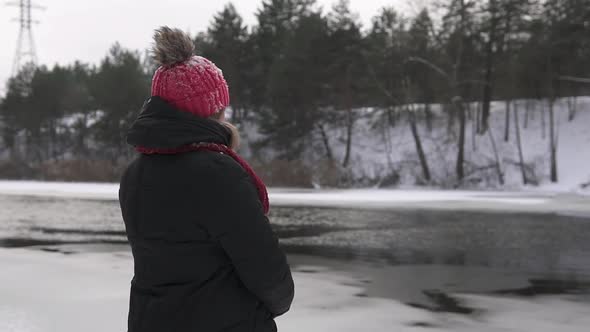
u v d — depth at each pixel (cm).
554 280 624
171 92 171
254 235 162
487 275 652
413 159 4031
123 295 517
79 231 1084
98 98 5153
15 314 448
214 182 161
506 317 464
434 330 422
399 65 3984
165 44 173
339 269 692
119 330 405
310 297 532
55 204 1792
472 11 3794
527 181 3541
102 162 3909
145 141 168
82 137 5541
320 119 4353
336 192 2664
